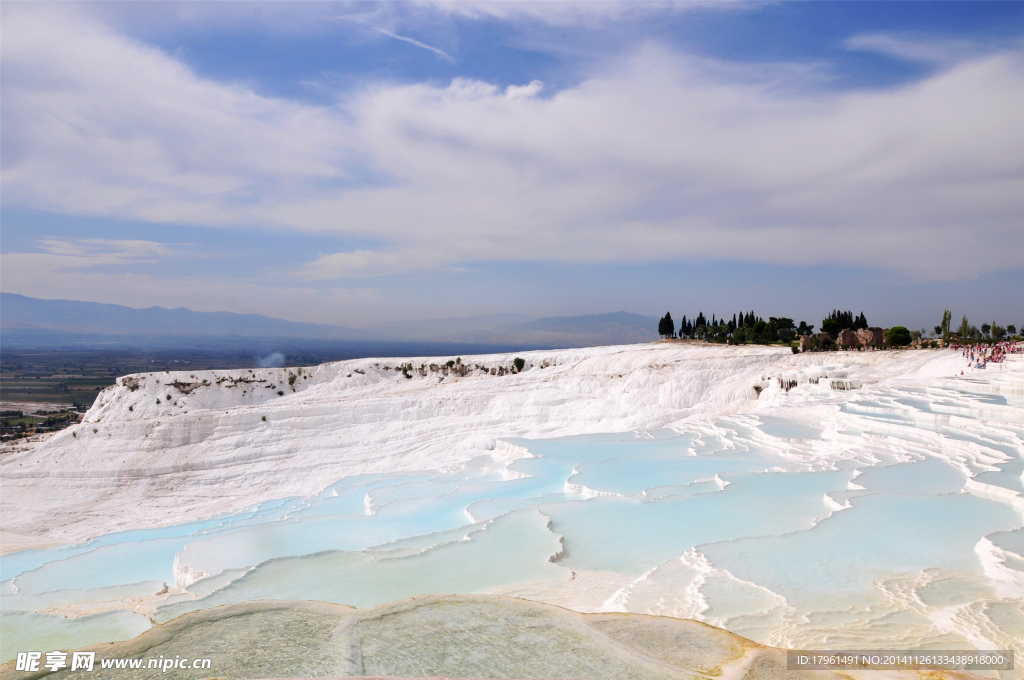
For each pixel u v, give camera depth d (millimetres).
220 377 58438
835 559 11609
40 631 9641
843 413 28500
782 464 21531
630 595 10078
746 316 92938
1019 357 38500
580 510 16156
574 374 55938
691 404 47375
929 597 9727
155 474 43156
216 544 16359
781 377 43344
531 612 7508
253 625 6875
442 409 50250
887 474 18094
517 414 48969
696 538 13859
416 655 6188
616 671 5957
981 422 23234
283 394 59500
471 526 15414
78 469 43562
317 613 7324
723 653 6492
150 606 10438
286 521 18281
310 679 5512
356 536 16719
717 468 21125
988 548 11750
